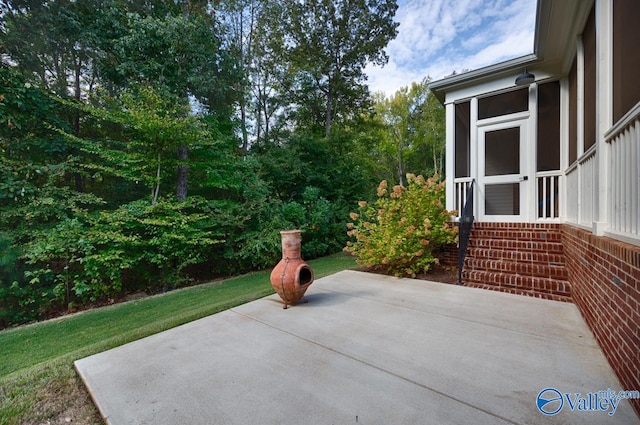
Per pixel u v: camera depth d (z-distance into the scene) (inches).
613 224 89.4
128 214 241.0
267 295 164.2
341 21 584.1
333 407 65.6
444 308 130.8
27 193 217.8
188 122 257.8
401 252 192.9
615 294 77.0
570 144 180.5
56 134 250.7
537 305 132.3
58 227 212.8
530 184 199.5
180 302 203.6
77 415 69.1
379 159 907.4
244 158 376.5
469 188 210.8
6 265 191.9
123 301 227.9
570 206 164.9
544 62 188.2
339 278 197.0
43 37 257.1
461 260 172.7
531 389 69.8
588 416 60.4
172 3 321.7
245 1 460.8
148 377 81.4
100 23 273.7
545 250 172.6
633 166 72.9
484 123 216.5
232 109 362.6
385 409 64.2
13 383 82.9
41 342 146.1
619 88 94.2
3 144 225.8
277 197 399.9
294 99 591.5
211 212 297.3
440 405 64.9
